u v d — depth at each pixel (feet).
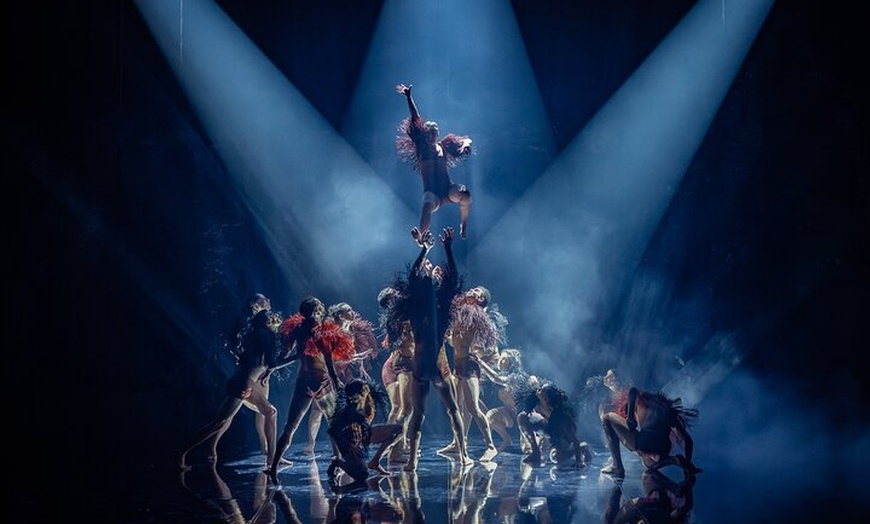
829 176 55.93
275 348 37.73
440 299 36.19
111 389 54.44
